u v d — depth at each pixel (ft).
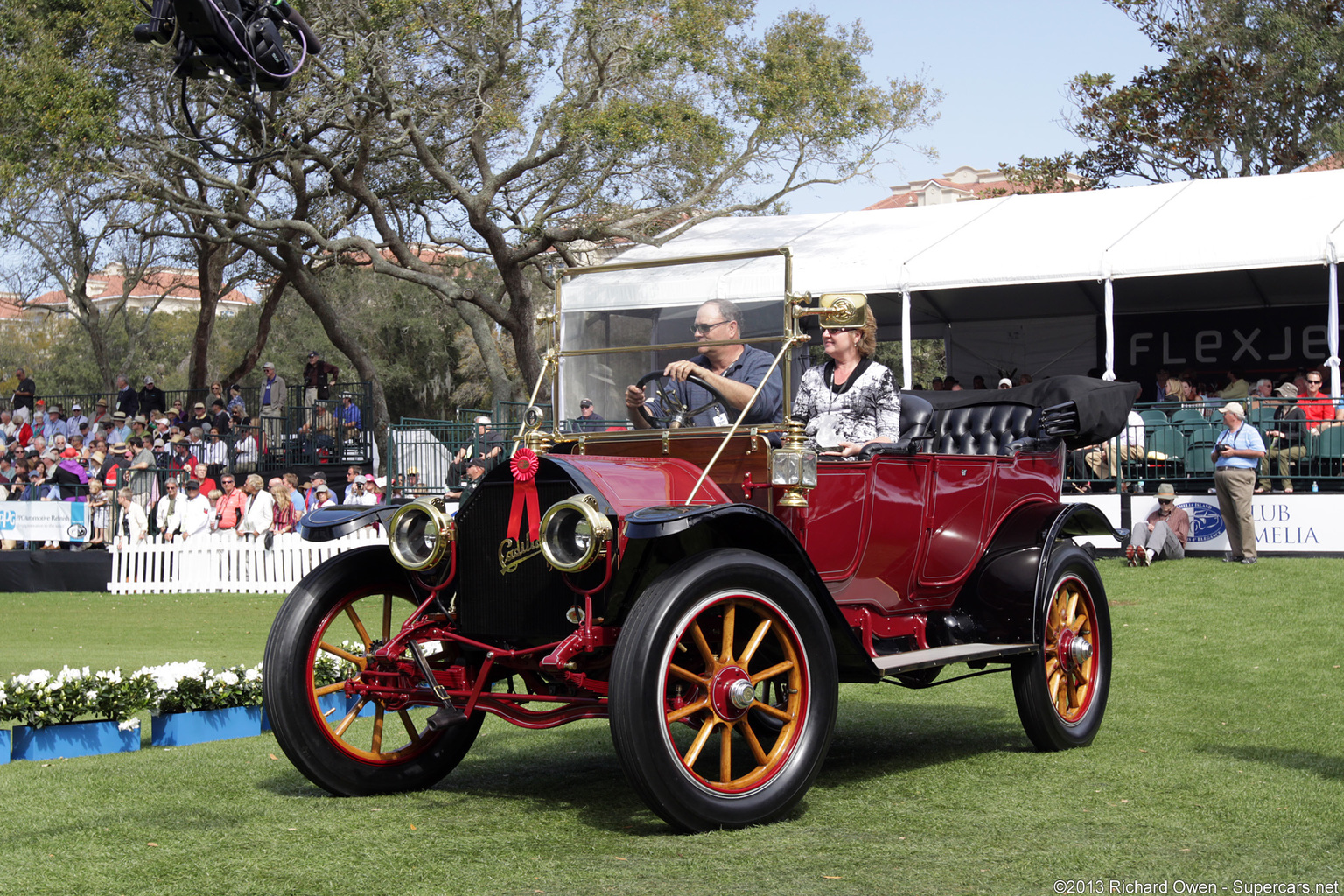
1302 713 19.29
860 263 53.26
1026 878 10.79
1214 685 22.24
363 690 14.70
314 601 14.64
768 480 14.32
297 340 160.15
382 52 61.11
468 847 12.09
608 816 13.44
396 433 64.59
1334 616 30.50
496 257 76.38
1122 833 12.31
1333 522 44.60
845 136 62.75
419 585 15.16
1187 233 50.65
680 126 61.41
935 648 16.10
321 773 14.38
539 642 13.91
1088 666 17.87
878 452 15.47
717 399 14.79
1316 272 59.41
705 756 17.20
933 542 16.43
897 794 14.30
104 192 69.46
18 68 57.52
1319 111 99.04
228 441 69.56
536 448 15.96
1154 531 44.60
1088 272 50.57
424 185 82.28
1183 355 69.67
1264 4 98.78
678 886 10.61
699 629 12.94
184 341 187.83
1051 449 19.11
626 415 15.49
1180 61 100.68
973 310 70.69
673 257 15.40
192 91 64.03
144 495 59.98
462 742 15.55
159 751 18.02
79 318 95.81
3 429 80.84
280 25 24.45
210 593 52.49
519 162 73.56
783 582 13.12
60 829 13.04
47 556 54.80
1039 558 16.88
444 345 158.10
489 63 67.56
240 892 10.70
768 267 14.80
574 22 64.69
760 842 12.09
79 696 17.92
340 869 11.36
